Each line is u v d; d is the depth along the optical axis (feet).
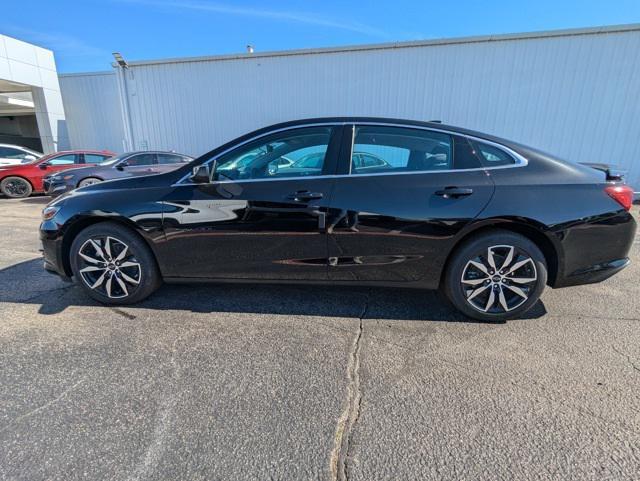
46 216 9.84
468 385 6.77
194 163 9.34
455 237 8.55
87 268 9.73
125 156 30.22
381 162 8.93
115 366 7.32
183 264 9.46
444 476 4.92
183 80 34.45
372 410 6.15
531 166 8.64
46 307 9.87
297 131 9.18
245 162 9.18
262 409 6.18
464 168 8.66
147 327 8.87
